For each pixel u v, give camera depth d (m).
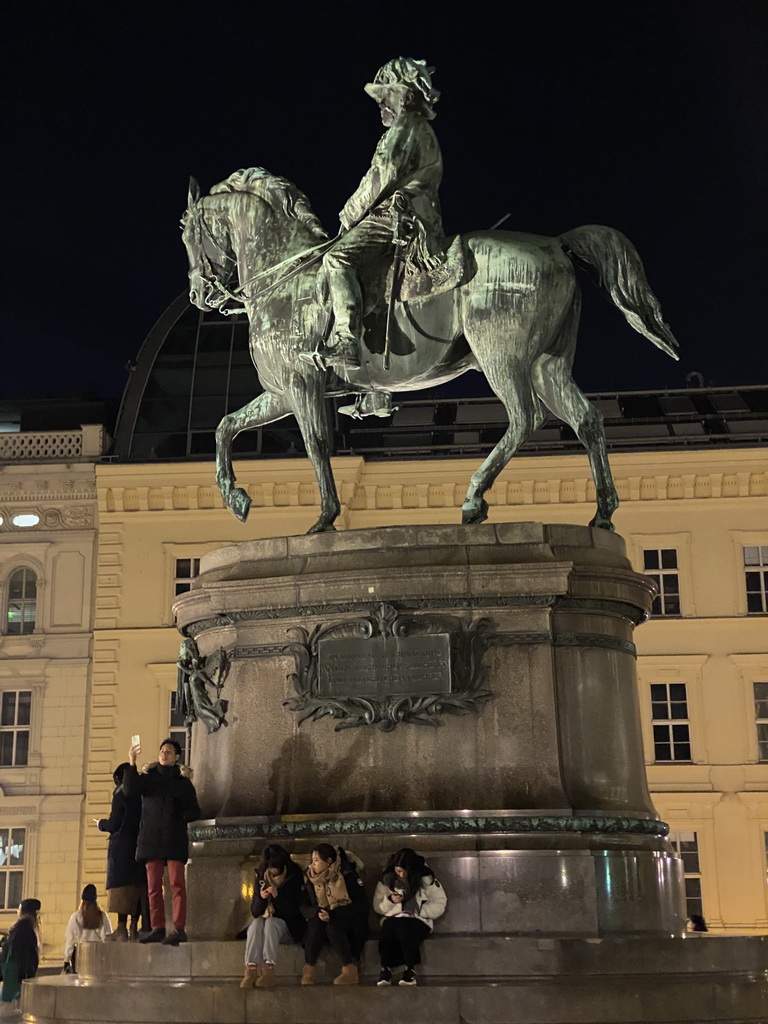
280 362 9.45
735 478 32.28
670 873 8.50
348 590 8.67
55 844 31.61
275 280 9.53
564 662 8.63
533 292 9.02
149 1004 7.31
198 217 10.03
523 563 8.55
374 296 9.28
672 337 9.26
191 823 8.76
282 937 7.85
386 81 9.45
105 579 32.88
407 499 32.72
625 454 32.31
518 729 8.45
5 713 32.66
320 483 9.32
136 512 33.03
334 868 7.57
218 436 10.09
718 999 7.04
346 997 7.06
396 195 9.18
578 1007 6.90
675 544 32.28
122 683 32.31
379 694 8.55
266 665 8.88
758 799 30.61
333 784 8.49
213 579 9.27
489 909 7.86
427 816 8.16
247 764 8.76
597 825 8.20
